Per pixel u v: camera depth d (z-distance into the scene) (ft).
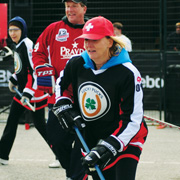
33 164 23.97
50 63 19.43
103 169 13.64
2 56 37.14
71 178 17.60
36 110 23.32
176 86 35.60
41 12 43.01
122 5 48.98
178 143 28.91
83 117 13.85
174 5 51.08
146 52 38.19
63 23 19.08
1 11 38.27
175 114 35.47
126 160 13.44
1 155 23.61
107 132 13.61
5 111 39.01
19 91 23.88
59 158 18.97
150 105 38.63
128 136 12.59
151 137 30.89
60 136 18.45
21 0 41.29
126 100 12.80
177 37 40.40
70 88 14.74
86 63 13.14
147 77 38.42
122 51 13.00
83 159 12.41
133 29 50.08
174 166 23.53
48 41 19.25
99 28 12.49
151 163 24.13
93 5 47.09
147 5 50.26
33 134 32.35
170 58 36.76
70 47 18.98
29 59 22.82
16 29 22.89
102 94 13.07
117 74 12.85
